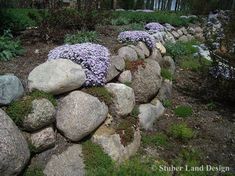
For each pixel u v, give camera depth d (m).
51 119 4.74
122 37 8.25
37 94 4.76
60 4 7.84
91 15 8.70
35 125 4.50
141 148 5.96
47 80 4.93
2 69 5.48
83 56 5.63
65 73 5.07
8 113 4.44
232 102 8.23
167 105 7.64
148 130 6.55
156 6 23.98
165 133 6.59
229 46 7.80
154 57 8.74
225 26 7.88
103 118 5.41
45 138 4.64
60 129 4.90
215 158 5.98
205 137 6.62
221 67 8.30
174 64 9.93
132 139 5.70
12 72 5.41
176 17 15.78
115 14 11.88
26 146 4.27
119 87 5.94
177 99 8.16
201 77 9.33
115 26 10.12
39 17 8.43
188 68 10.29
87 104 5.08
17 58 6.12
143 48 8.12
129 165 4.71
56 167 4.64
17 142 4.06
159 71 7.83
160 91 7.75
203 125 7.07
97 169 4.68
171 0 24.05
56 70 5.06
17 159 3.98
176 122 7.08
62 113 4.94
